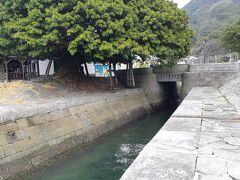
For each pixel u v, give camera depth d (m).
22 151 7.46
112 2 12.55
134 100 16.45
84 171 7.73
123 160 8.62
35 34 11.78
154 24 14.49
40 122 8.49
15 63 21.81
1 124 7.03
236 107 8.12
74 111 10.42
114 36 12.64
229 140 4.54
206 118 6.62
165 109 20.47
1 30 12.82
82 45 12.55
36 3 11.88
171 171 3.26
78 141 9.87
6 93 11.70
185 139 4.65
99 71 30.69
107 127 12.14
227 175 3.10
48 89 13.57
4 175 6.64
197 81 17.97
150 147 4.23
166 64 18.12
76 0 11.94
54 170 7.80
